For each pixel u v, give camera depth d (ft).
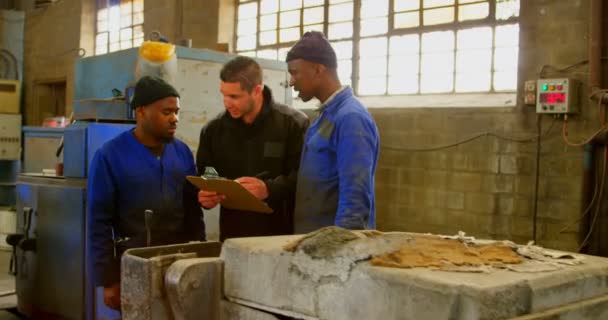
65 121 19.95
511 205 15.17
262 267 4.05
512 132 15.11
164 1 25.59
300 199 7.31
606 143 13.47
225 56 13.61
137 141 8.27
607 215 13.70
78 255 11.48
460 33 17.37
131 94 11.76
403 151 17.31
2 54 33.17
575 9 13.97
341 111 6.86
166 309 4.42
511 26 16.30
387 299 3.38
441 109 16.47
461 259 3.75
